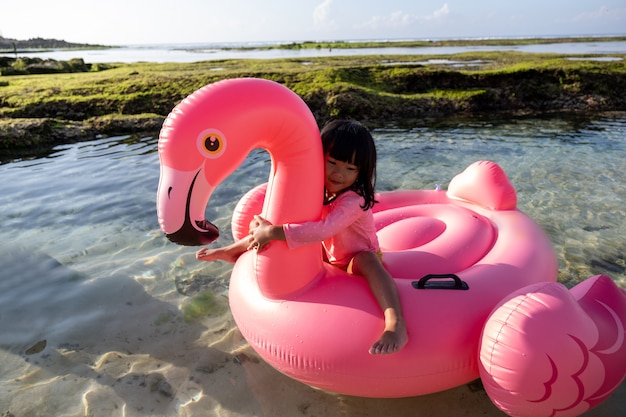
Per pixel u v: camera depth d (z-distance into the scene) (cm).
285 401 243
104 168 662
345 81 1184
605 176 595
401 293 218
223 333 303
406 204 368
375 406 237
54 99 1007
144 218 488
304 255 224
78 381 263
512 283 235
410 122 990
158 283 364
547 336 183
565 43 5866
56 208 516
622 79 1169
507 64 1734
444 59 2227
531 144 770
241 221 308
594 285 222
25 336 304
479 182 337
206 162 198
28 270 385
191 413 238
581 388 184
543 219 469
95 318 322
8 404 246
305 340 213
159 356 283
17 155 744
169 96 1058
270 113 204
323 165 224
